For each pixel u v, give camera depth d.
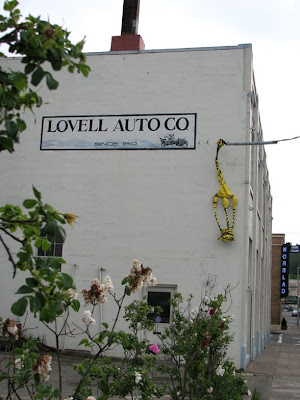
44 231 3.10
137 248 15.33
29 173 16.41
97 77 16.45
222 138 15.36
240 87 15.52
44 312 3.38
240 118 15.37
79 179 16.06
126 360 6.27
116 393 5.47
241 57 15.67
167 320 14.70
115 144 16.02
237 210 14.87
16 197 16.36
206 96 15.68
